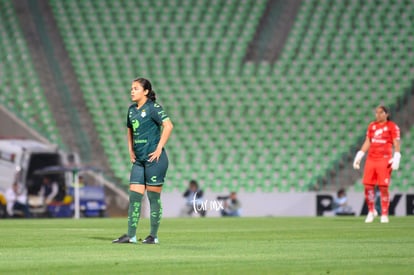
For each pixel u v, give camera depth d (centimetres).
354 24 14300
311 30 14250
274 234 5153
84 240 4469
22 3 14362
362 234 5125
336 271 2777
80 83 13562
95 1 14438
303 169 12694
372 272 2744
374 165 7281
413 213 10944
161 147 4094
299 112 13262
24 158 11512
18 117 13012
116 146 12925
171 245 4041
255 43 14112
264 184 12575
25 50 13888
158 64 13800
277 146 12875
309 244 4144
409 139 12925
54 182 11738
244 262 3109
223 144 12862
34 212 11425
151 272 2747
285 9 14475
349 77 13688
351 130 13125
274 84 13588
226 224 7150
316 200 11281
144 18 14312
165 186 12481
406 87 13625
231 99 13375
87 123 13150
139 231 5472
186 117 13138
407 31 14225
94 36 14112
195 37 14150
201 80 13588
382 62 13900
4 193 11400
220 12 14450
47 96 13362
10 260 3197
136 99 4112
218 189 12519
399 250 3719
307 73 13725
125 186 12619
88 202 11375
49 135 12938
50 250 3716
